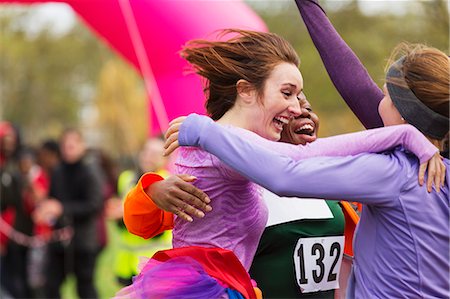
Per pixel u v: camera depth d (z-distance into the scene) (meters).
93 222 12.01
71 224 11.95
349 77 4.62
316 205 4.61
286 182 3.63
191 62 4.26
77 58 58.75
